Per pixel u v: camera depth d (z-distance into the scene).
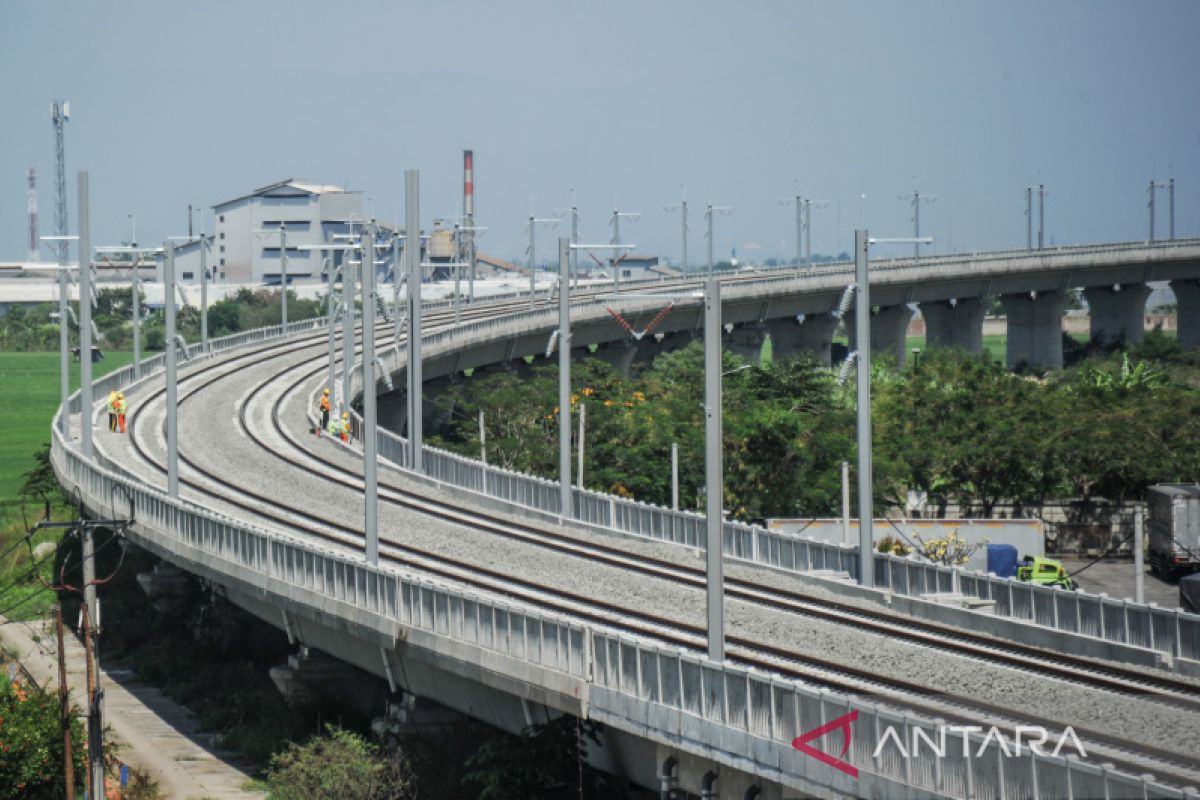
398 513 77.38
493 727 53.53
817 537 80.12
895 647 47.78
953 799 33.53
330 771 54.81
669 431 97.44
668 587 58.03
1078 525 93.44
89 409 86.25
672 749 42.28
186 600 81.25
